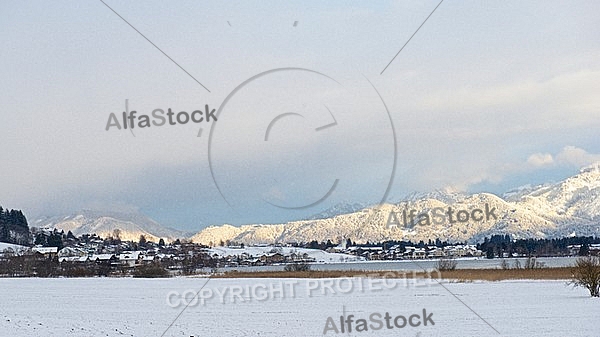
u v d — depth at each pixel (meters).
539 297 40.44
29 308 36.03
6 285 57.72
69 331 25.94
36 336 24.58
